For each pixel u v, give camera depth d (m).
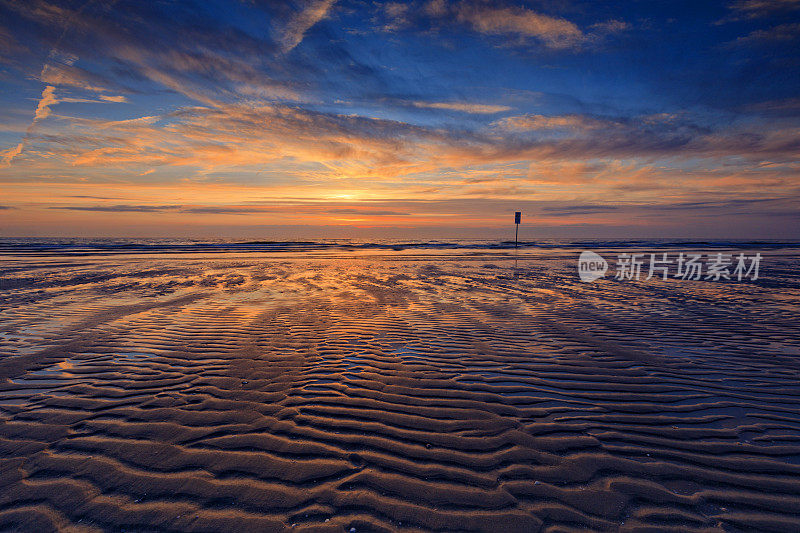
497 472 2.60
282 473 2.55
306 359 4.86
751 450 2.88
